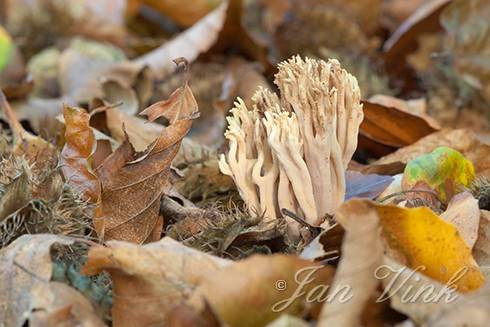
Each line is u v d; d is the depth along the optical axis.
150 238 0.92
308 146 0.90
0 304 0.85
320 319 0.82
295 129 0.90
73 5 1.42
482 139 1.06
